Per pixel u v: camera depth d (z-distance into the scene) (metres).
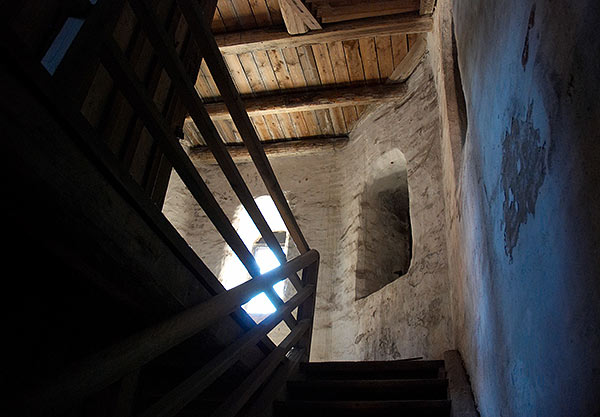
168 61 1.98
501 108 1.96
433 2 5.58
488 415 2.37
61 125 1.42
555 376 1.35
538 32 1.46
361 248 6.75
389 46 6.69
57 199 1.41
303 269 4.11
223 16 6.48
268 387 3.00
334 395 3.18
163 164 2.48
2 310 1.96
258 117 8.06
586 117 1.10
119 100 2.10
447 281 4.71
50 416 1.25
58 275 1.83
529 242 1.58
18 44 1.28
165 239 1.91
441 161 5.37
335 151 8.27
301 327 3.65
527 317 1.62
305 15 5.86
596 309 1.06
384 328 5.54
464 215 3.33
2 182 1.35
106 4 1.74
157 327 1.68
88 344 2.15
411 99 6.82
